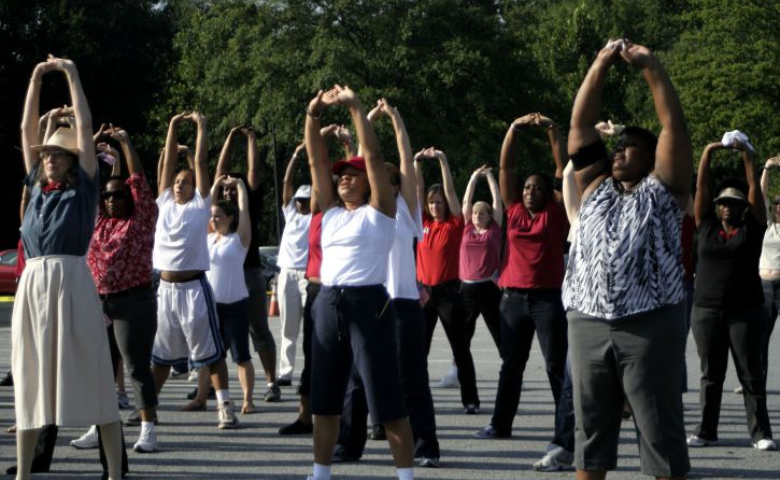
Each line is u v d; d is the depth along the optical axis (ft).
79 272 22.16
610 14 206.59
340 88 21.67
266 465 26.17
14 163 145.38
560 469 25.76
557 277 28.60
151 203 26.96
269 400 36.65
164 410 34.63
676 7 203.92
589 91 18.45
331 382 21.85
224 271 33.76
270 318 74.59
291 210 40.70
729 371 45.16
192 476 24.91
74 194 22.15
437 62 131.85
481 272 35.09
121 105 151.12
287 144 136.36
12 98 143.54
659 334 17.76
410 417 26.21
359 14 135.85
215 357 30.78
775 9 136.15
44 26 145.38
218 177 35.42
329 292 21.58
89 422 21.98
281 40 138.51
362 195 21.86
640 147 18.15
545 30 201.16
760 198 28.04
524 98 141.49
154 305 27.17
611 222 17.98
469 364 34.37
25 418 21.98
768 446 28.45
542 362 48.49
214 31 144.66
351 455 26.71
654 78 17.87
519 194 29.30
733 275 28.19
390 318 21.57
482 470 25.81
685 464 17.95
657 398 17.84
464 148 136.26
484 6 146.72
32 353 22.07
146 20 154.92
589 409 18.47
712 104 137.69
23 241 22.54
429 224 34.42
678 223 18.04
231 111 142.92
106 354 22.47
